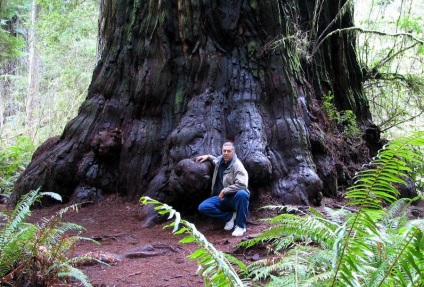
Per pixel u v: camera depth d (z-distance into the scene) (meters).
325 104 9.16
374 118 12.58
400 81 12.07
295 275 2.98
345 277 2.62
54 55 17.36
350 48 10.59
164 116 8.22
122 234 6.73
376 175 2.84
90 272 5.26
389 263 2.81
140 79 8.28
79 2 15.79
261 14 8.11
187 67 8.16
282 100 8.02
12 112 22.59
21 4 18.36
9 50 16.81
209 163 7.08
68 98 17.25
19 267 4.41
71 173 8.34
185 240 2.74
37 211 8.04
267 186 7.45
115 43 8.77
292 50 8.58
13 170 12.64
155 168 8.03
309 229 3.02
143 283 4.91
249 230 6.71
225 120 7.73
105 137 8.20
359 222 2.72
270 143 7.75
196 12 8.02
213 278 2.88
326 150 8.42
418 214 7.79
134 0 8.63
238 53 8.07
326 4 9.96
